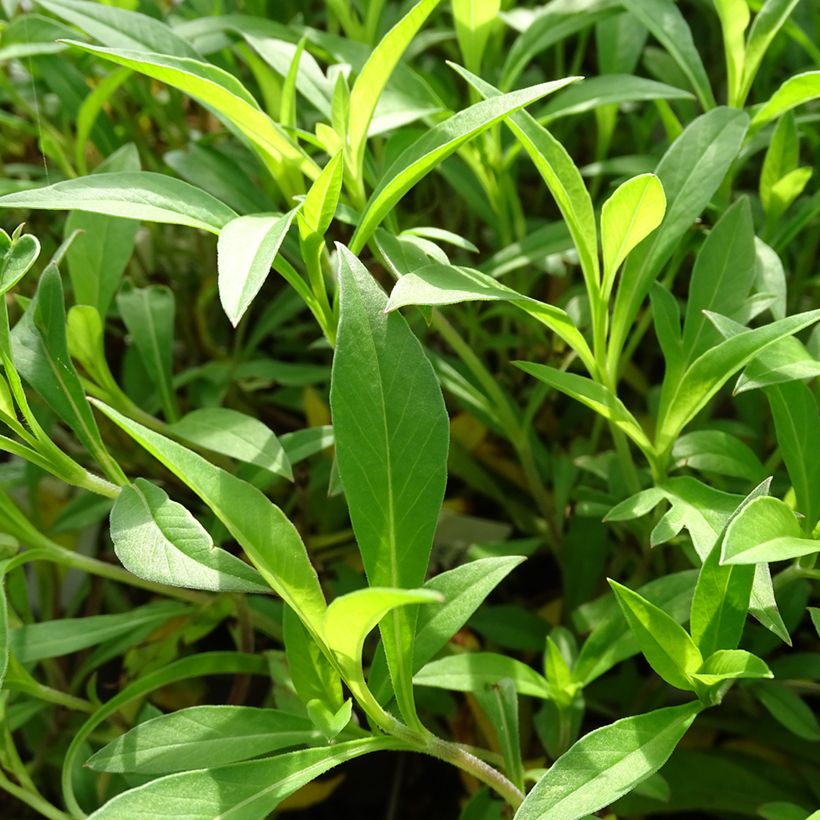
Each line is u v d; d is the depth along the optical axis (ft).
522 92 0.81
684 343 0.97
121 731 1.18
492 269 1.11
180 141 1.49
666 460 0.94
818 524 0.86
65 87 1.24
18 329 0.93
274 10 1.46
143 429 0.76
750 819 1.10
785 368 0.86
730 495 0.89
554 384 0.91
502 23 1.35
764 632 1.08
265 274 0.78
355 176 0.98
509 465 1.38
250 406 1.48
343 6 1.25
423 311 0.94
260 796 0.78
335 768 1.28
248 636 1.10
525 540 1.20
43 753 1.21
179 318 1.54
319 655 0.85
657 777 0.97
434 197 1.59
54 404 0.91
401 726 0.83
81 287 1.09
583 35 1.44
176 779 0.77
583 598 1.20
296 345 1.49
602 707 1.17
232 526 0.78
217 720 0.85
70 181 0.83
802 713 1.02
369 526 0.78
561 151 0.90
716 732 1.19
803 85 0.97
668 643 0.79
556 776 0.75
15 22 1.20
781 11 1.07
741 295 0.98
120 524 0.79
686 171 0.98
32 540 1.02
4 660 0.84
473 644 1.24
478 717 1.21
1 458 1.57
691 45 1.11
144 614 1.08
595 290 0.92
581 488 1.14
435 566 1.33
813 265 1.39
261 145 1.02
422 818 1.25
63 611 1.40
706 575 0.78
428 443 0.79
